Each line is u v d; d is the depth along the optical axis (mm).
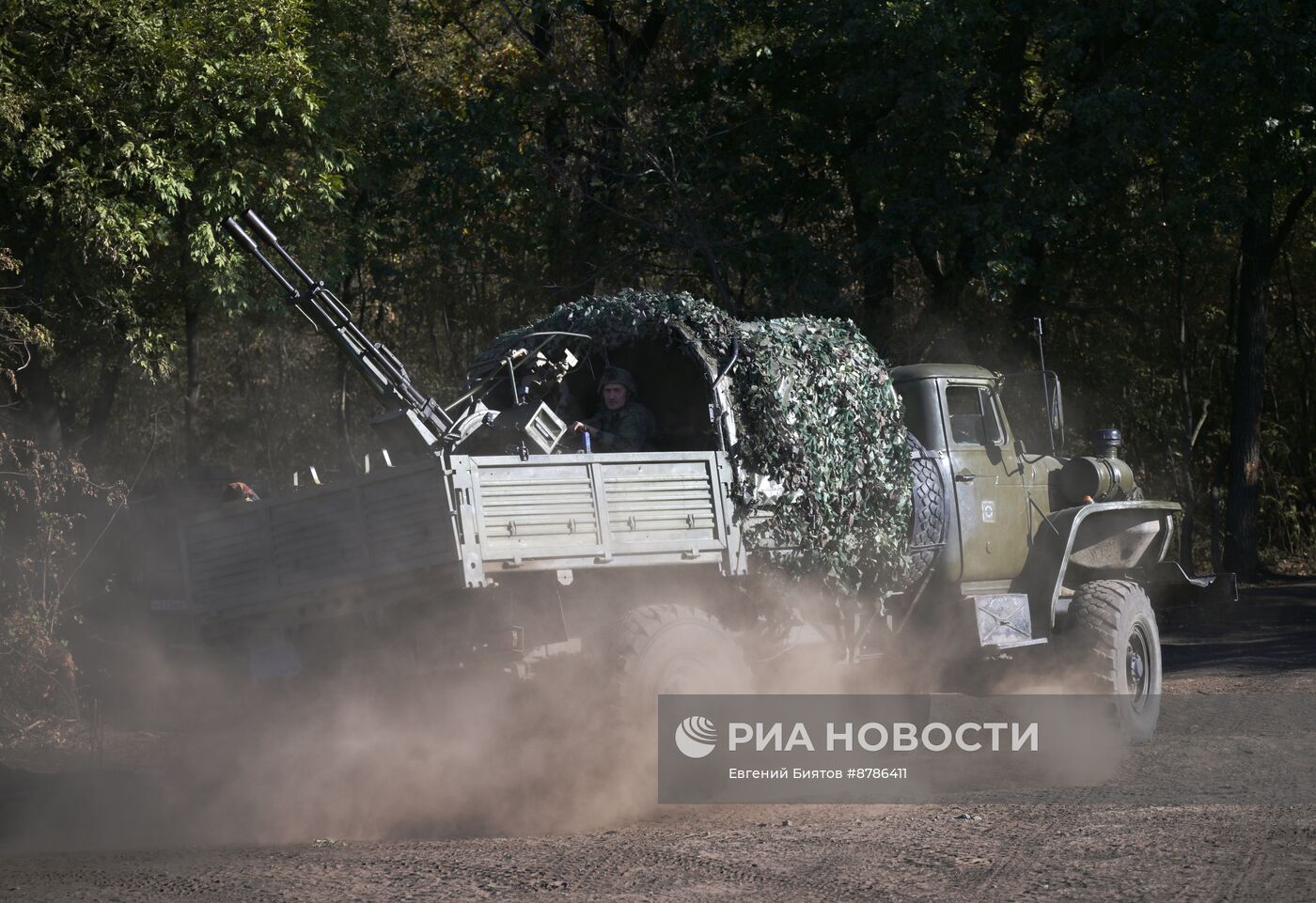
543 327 16828
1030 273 36469
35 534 22219
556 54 40000
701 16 36250
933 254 36469
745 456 14922
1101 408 46781
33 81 27188
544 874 10531
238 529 14516
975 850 11141
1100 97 34375
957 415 18844
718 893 9844
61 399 44156
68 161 27297
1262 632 32375
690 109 37750
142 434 54031
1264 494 58125
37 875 11031
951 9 33781
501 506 12797
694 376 16500
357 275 44938
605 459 13594
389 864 11070
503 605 13062
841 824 12477
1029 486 19484
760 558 14898
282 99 30250
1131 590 18531
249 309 33906
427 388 44531
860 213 38094
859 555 16156
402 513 12898
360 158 35969
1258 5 33812
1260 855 10742
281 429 54906
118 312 31672
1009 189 34312
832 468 15773
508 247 39906
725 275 37938
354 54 37969
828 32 35156
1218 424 56875
